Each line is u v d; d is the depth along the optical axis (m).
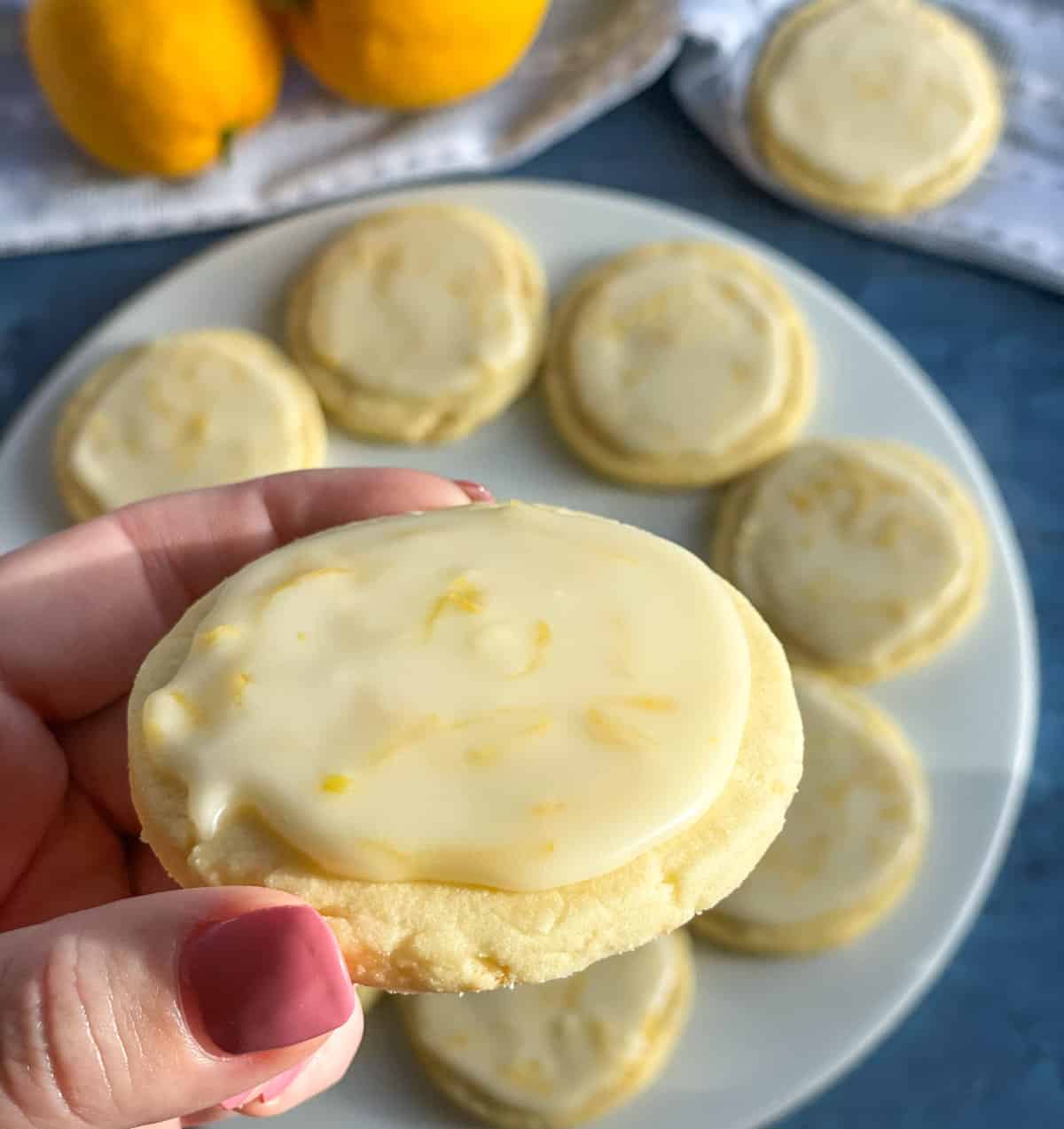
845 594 0.30
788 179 0.34
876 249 0.35
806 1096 0.28
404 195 0.34
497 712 0.16
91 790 0.25
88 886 0.24
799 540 0.31
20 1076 0.15
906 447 0.32
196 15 0.29
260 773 0.16
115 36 0.29
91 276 0.34
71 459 0.31
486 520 0.18
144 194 0.33
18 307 0.34
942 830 0.29
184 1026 0.15
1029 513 0.33
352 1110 0.28
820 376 0.32
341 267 0.33
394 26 0.29
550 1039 0.28
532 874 0.15
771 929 0.28
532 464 0.32
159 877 0.24
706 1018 0.28
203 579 0.24
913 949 0.28
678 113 0.35
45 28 0.30
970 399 0.34
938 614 0.30
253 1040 0.15
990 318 0.34
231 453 0.31
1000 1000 0.31
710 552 0.32
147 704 0.16
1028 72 0.34
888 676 0.30
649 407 0.32
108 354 0.33
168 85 0.29
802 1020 0.28
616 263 0.33
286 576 0.18
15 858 0.24
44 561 0.24
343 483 0.24
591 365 0.32
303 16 0.30
